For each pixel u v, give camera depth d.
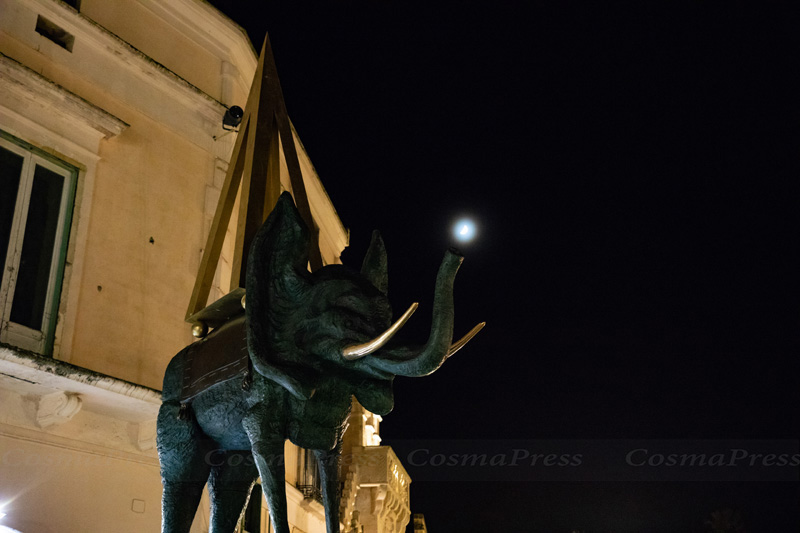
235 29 11.85
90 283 9.23
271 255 3.83
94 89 10.00
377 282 4.19
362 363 3.69
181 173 10.66
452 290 3.39
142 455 9.05
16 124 8.96
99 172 9.73
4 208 8.66
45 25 9.79
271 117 4.78
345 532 15.47
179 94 10.93
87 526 8.29
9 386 7.93
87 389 8.17
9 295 8.44
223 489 4.11
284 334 3.74
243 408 3.80
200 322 4.38
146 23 10.98
